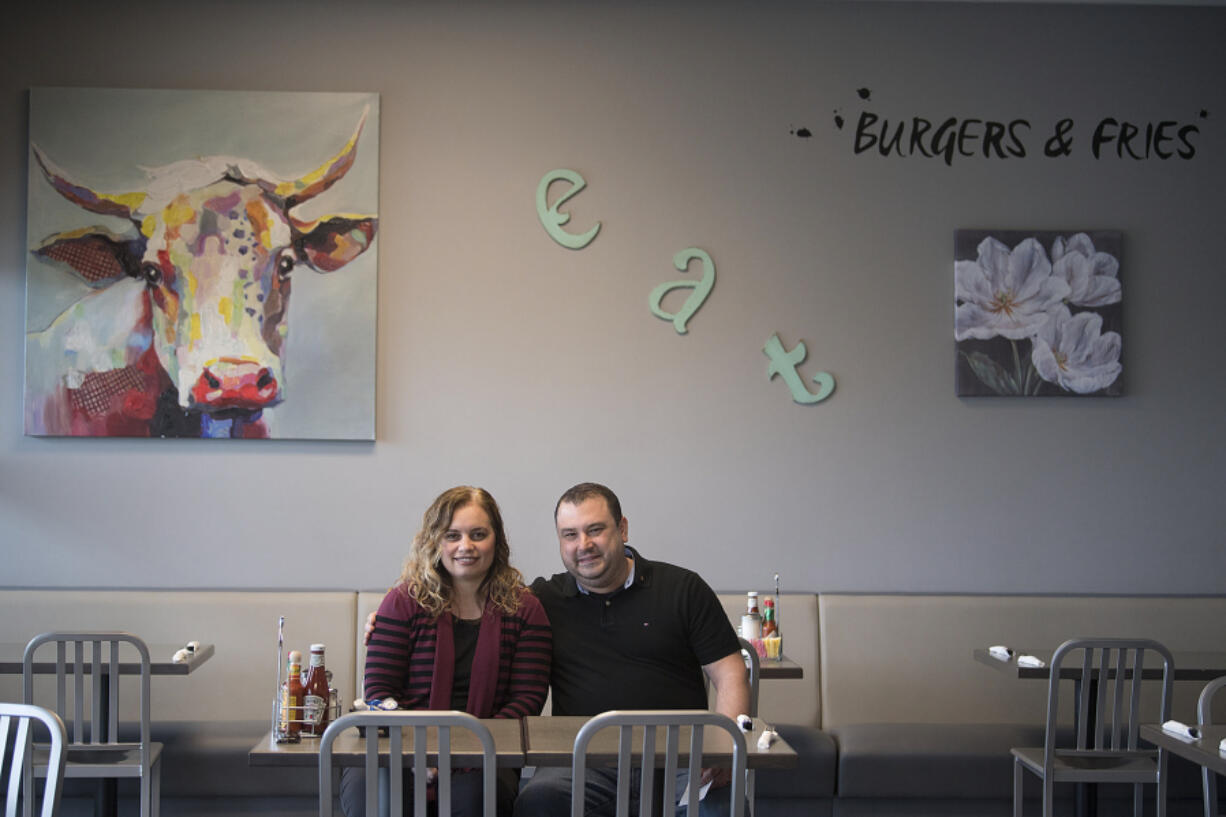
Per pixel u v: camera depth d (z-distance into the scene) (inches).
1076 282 174.7
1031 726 162.6
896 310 175.3
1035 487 175.2
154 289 168.6
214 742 149.2
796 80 176.1
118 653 134.3
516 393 172.9
